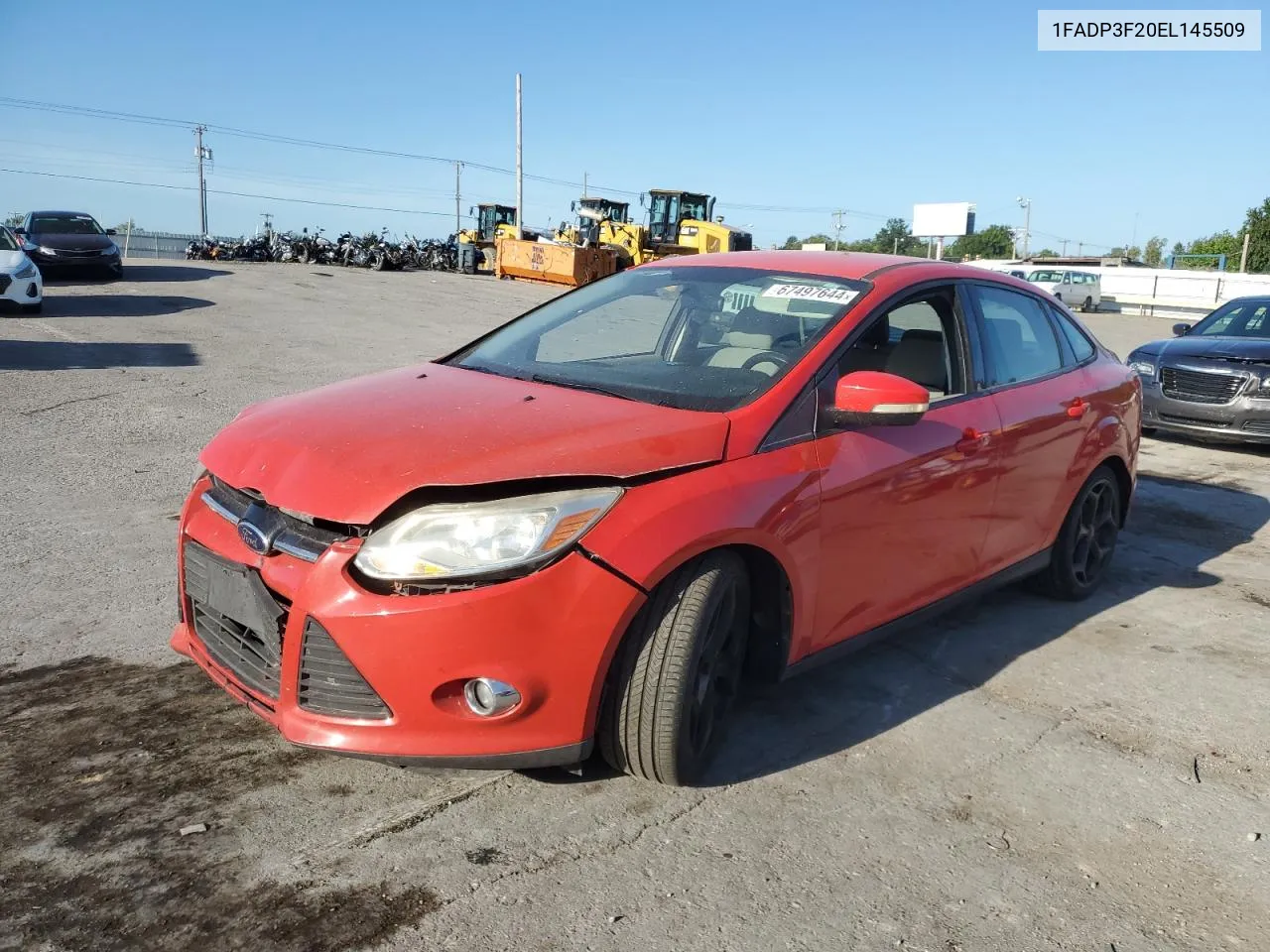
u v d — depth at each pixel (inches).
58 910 90.1
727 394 123.6
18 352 437.4
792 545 116.8
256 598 105.3
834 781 119.0
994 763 125.6
